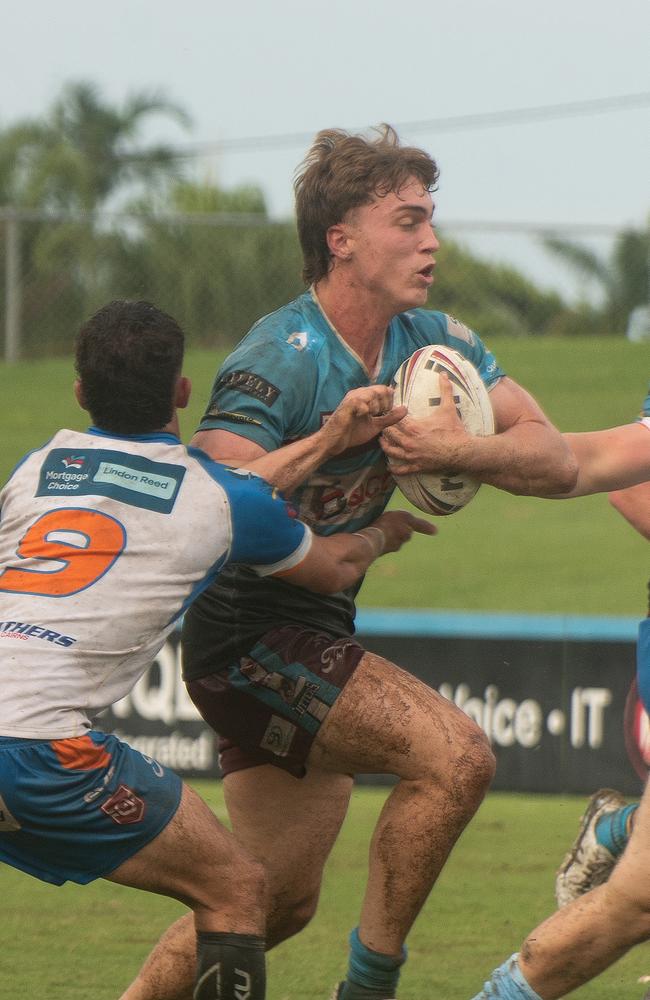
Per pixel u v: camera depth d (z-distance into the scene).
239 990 11.37
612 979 16.11
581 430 66.50
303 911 13.89
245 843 13.60
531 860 22.91
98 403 11.86
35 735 10.83
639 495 15.18
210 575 11.67
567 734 28.52
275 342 12.80
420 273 12.80
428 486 12.91
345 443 12.23
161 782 11.26
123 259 61.22
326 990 15.41
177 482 11.56
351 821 26.83
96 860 11.19
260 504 11.66
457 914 19.17
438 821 12.27
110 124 105.69
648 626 13.16
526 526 56.12
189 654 13.55
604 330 74.38
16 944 17.42
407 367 13.07
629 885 11.23
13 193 101.44
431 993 15.15
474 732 12.45
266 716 12.98
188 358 60.19
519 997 11.62
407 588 48.75
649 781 11.51
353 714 12.50
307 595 13.16
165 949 13.07
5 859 11.33
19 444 63.12
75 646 11.05
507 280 69.31
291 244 61.28
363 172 12.59
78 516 11.39
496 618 29.28
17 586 11.30
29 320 61.44
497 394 13.77
